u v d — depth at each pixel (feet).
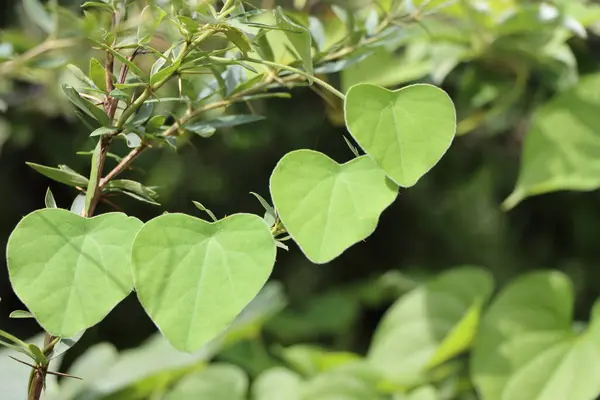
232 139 4.98
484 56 3.78
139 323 6.38
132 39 2.32
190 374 4.33
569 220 5.56
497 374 3.48
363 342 6.36
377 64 3.61
